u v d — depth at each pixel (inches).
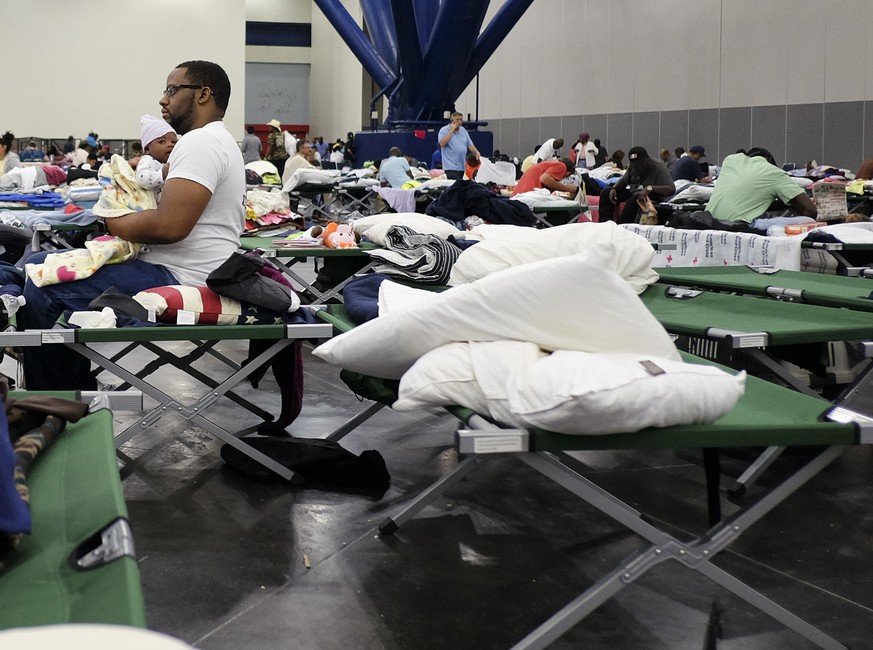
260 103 1294.3
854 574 103.0
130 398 87.2
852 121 629.9
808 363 138.3
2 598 48.8
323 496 127.4
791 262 187.6
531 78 934.4
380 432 160.1
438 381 81.9
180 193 130.0
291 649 85.7
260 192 280.7
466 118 1054.4
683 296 156.0
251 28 1279.5
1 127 979.9
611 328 81.2
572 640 87.8
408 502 124.8
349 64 1151.0
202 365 214.7
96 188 289.9
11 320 135.1
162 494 127.6
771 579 101.6
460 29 681.6
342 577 101.6
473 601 96.0
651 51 787.4
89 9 984.9
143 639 21.9
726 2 714.8
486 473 137.7
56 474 66.9
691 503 125.5
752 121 701.3
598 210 381.7
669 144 777.6
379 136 709.3
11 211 282.4
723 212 264.2
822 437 77.9
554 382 73.9
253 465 133.3
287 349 147.5
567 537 113.7
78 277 128.6
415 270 160.4
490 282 83.5
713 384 76.6
